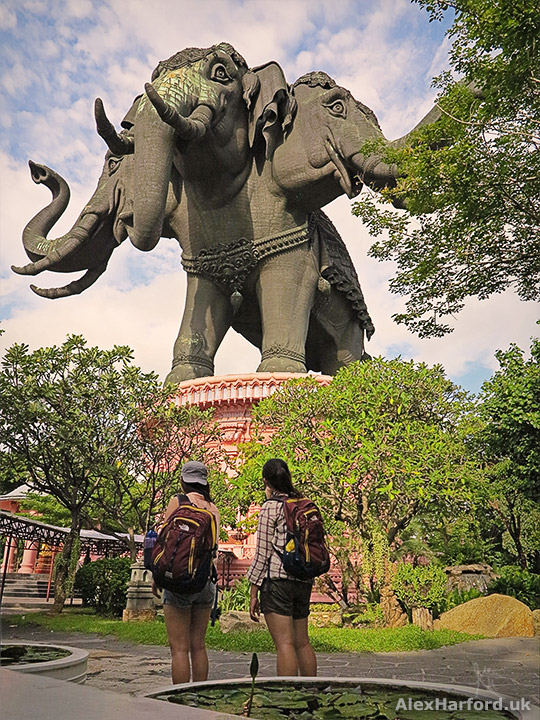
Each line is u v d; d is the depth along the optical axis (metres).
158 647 10.68
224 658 9.41
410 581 13.36
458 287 13.01
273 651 10.17
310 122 23.69
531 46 8.85
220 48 23.72
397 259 13.34
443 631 12.79
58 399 16.14
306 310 24.70
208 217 24.84
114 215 26.86
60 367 16.34
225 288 25.38
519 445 18.52
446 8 9.70
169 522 4.71
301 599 4.65
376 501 14.22
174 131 20.78
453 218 12.02
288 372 22.62
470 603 14.11
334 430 13.56
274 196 24.36
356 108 23.50
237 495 14.59
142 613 14.34
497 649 10.82
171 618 4.71
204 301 25.39
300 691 3.01
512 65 9.20
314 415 14.79
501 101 10.01
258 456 14.46
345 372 15.35
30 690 2.00
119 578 16.55
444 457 13.31
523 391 18.42
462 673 8.20
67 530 20.28
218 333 25.47
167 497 17.53
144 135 20.41
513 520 21.75
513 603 13.70
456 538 20.41
